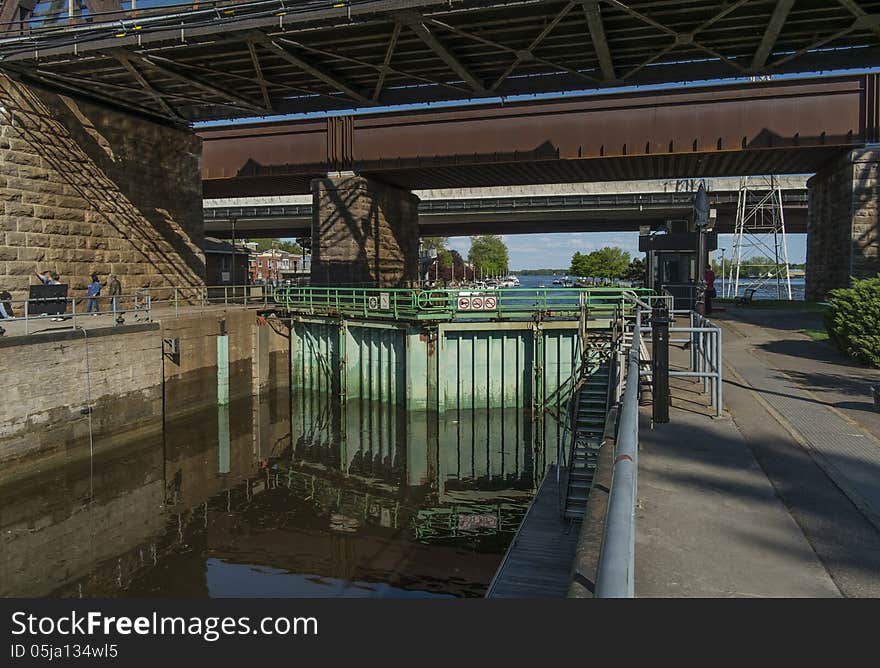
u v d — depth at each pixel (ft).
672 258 106.32
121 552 51.29
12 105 80.02
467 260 611.88
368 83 94.79
